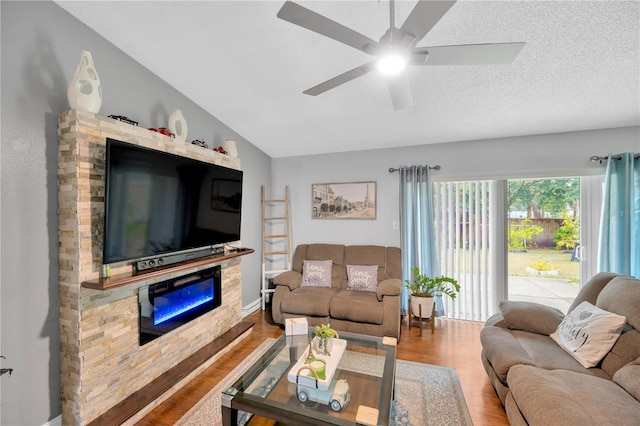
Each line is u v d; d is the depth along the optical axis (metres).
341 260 3.76
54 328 1.73
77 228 1.69
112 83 2.10
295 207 4.35
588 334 1.75
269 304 3.94
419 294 3.21
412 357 2.63
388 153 3.89
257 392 1.62
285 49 2.11
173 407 1.96
